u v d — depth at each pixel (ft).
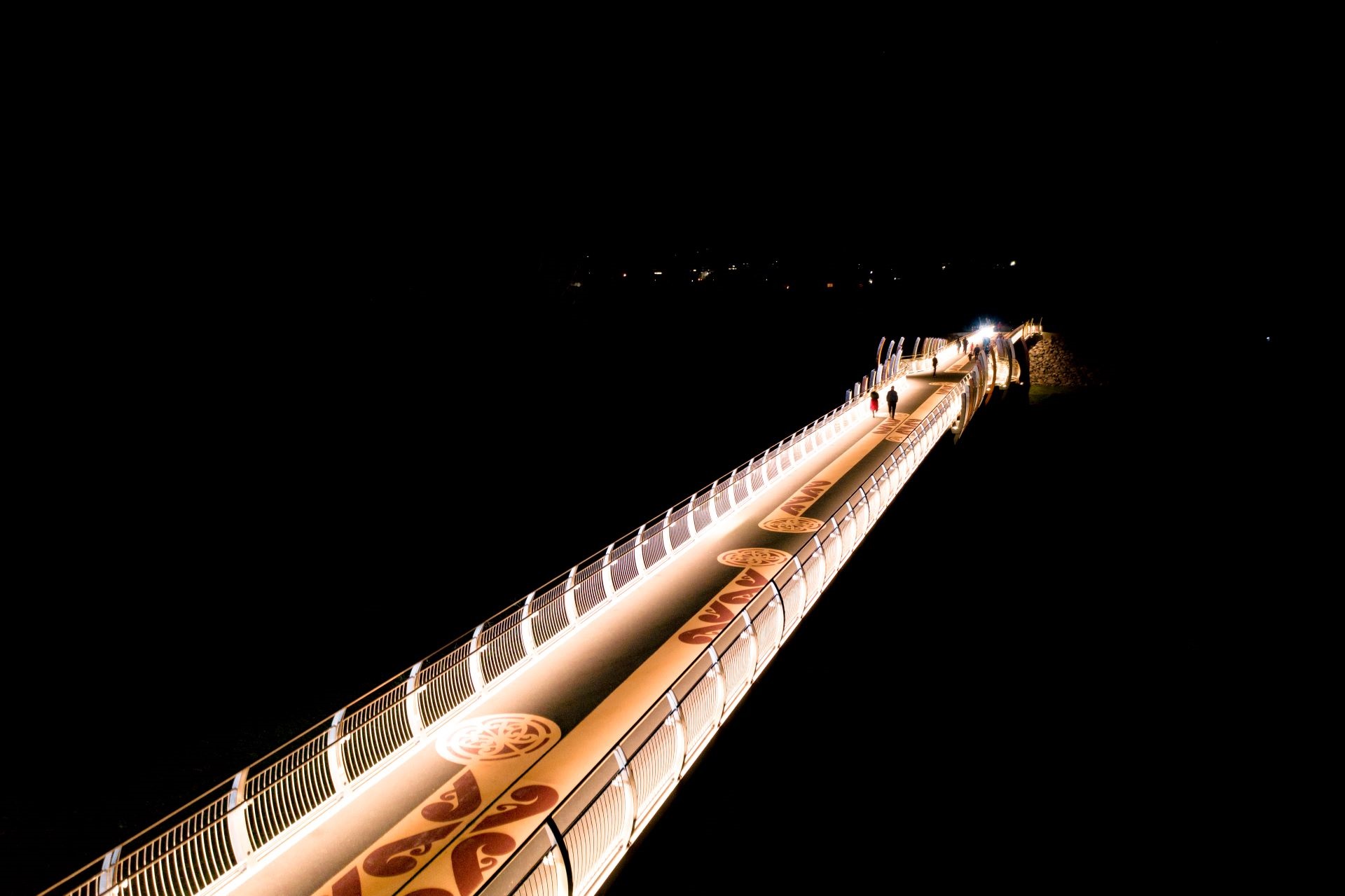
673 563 70.18
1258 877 68.03
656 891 38.50
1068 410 248.11
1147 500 173.27
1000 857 65.31
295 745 60.44
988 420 163.02
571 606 57.31
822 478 97.76
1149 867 67.82
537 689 49.16
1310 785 79.36
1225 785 79.56
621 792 34.37
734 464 159.74
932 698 82.74
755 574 67.05
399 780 40.65
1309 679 100.32
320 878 34.32
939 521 118.01
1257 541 151.23
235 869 34.22
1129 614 116.67
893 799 67.15
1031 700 88.53
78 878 45.27
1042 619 109.60
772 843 54.49
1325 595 126.72
